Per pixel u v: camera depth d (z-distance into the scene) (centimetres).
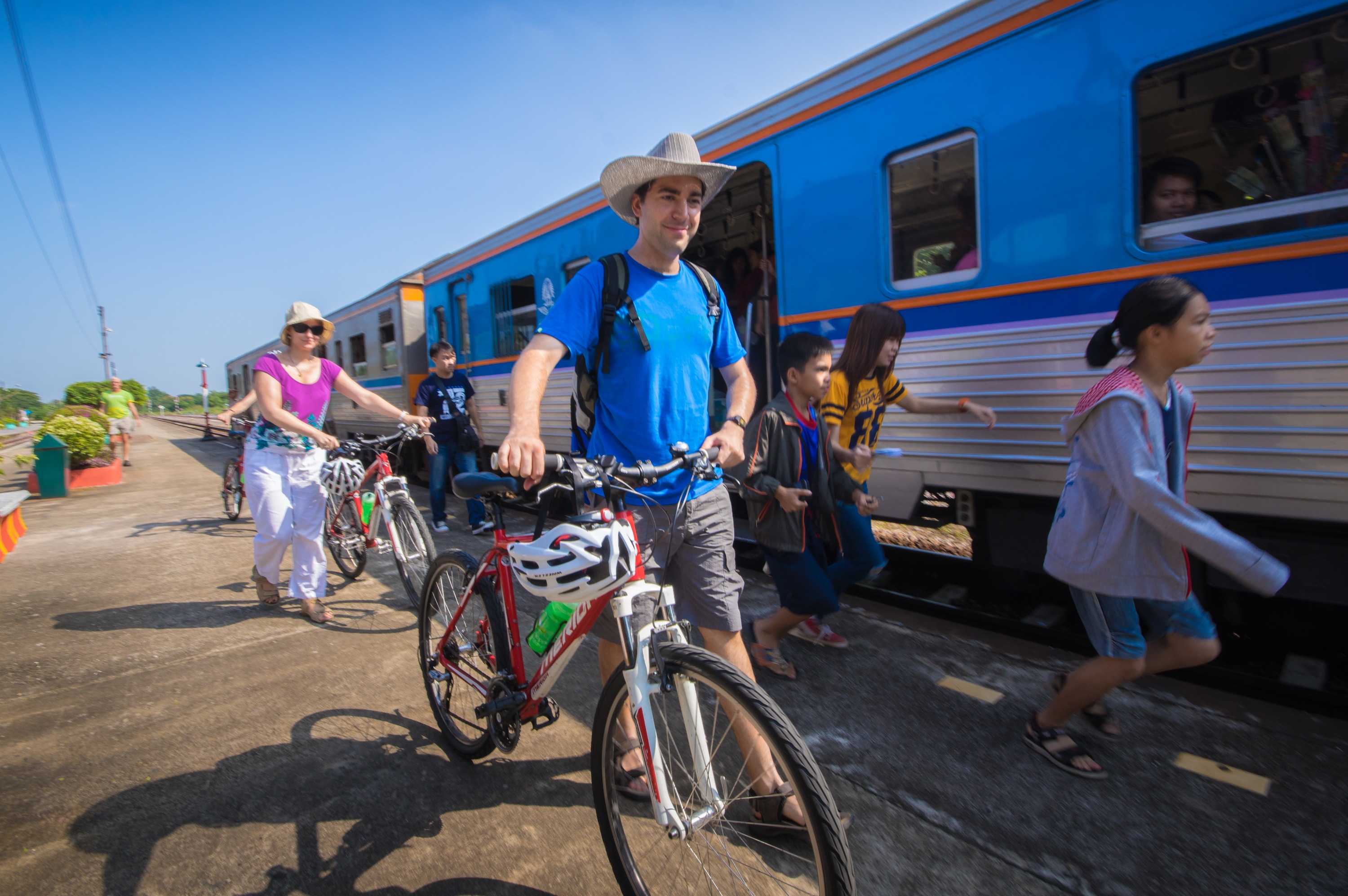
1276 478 275
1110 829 210
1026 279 336
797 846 204
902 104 377
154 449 1947
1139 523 208
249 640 387
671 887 191
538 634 213
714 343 229
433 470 655
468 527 676
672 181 198
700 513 207
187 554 600
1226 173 302
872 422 323
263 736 282
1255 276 277
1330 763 237
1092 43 309
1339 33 262
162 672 352
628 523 175
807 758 145
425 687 290
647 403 204
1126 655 219
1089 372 319
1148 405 202
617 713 178
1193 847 201
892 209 392
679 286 212
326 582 412
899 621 375
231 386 2553
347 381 421
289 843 218
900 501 397
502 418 781
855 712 282
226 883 203
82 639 403
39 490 991
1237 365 282
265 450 398
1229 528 301
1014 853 202
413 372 1029
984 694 291
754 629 315
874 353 303
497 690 223
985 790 230
